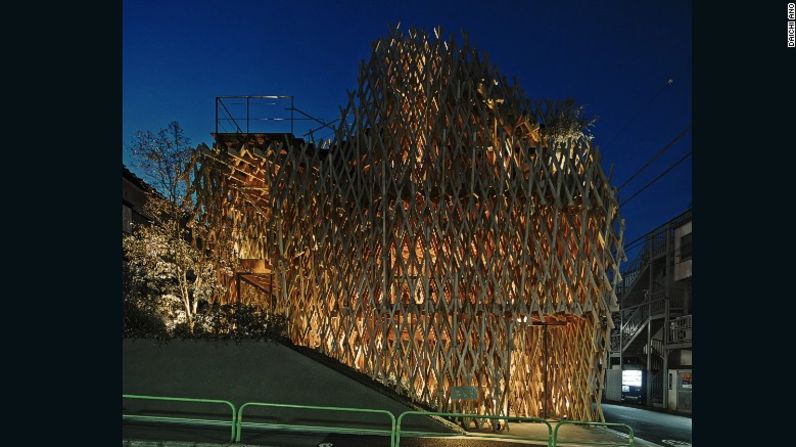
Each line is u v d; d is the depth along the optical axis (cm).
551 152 1497
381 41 1638
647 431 1834
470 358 1448
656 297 3647
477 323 1465
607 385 4025
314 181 1602
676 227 3306
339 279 1519
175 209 1711
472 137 1495
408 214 1462
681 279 3225
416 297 1520
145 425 1230
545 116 1590
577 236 1490
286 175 1600
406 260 1562
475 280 1457
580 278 1485
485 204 1462
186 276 1756
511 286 1493
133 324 1451
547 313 1466
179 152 1948
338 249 1537
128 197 2197
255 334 1420
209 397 1342
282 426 1285
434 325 1446
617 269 1495
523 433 1405
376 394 1322
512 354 1686
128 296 1481
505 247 1470
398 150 1523
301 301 1575
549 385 1692
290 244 1591
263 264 1792
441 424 1293
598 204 1482
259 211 1884
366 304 1495
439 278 1441
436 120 1528
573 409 1627
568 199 1484
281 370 1345
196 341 1368
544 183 1493
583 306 1480
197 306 1709
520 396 1695
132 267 1566
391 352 1474
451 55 1606
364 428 1305
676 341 3083
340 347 1526
